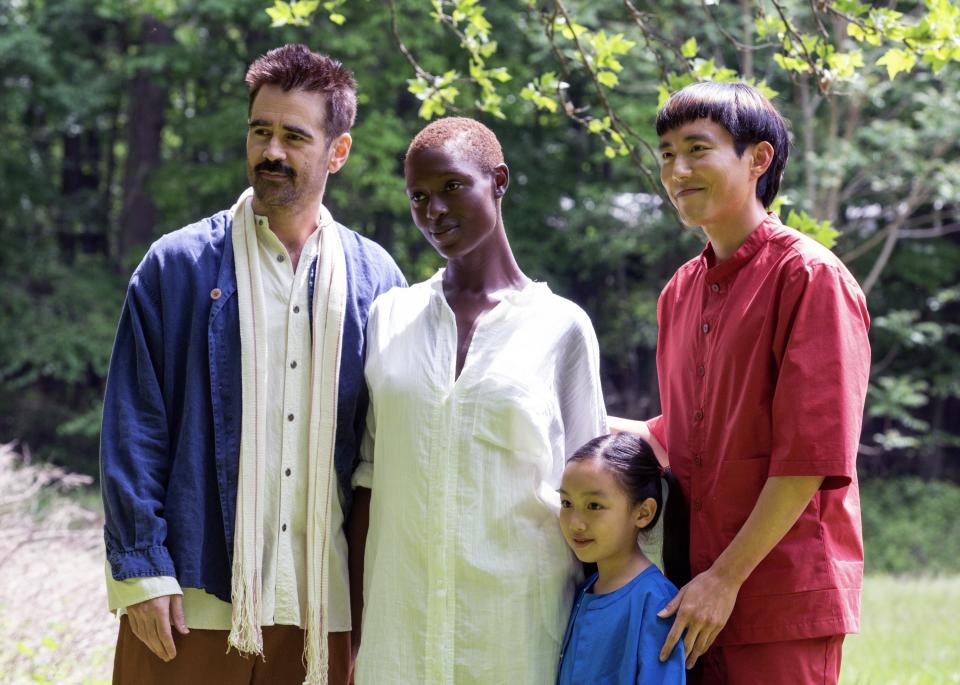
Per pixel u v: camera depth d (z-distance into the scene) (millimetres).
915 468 19125
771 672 2771
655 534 3105
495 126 15992
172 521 2998
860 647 7336
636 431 3312
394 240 17094
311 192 3158
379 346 3141
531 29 11773
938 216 13312
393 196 14375
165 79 17078
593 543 2949
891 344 17859
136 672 3061
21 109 17312
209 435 3049
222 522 3031
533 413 2969
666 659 2785
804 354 2715
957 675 6383
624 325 17688
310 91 3119
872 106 14062
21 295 16625
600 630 2920
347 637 3223
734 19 12930
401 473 2992
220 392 3051
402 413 3014
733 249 2953
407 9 14094
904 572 15258
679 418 3051
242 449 3031
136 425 3018
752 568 2730
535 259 16469
